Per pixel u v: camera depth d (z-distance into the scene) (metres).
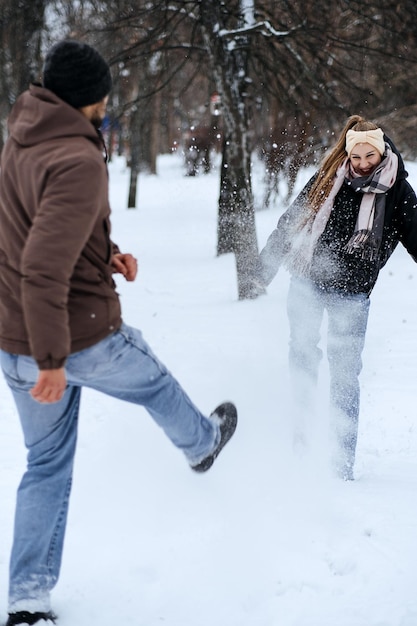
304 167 12.93
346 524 3.49
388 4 11.92
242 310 9.41
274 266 4.34
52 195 2.42
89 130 2.55
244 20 11.50
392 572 3.08
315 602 2.93
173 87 18.34
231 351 6.96
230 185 10.98
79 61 2.60
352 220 4.11
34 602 2.77
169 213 22.27
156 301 10.27
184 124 37.62
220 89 11.14
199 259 14.07
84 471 4.14
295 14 11.73
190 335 7.93
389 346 7.26
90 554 3.31
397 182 4.10
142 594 3.03
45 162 2.46
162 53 14.37
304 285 4.24
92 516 3.63
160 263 13.79
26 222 2.55
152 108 23.83
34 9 13.03
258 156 15.27
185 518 3.58
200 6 11.23
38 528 2.76
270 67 12.96
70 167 2.43
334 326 4.21
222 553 3.27
